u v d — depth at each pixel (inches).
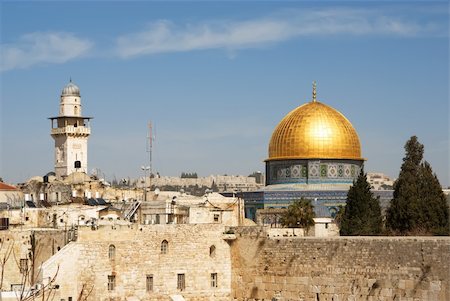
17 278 5324.8
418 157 5915.4
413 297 4630.9
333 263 4985.2
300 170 7687.0
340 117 7829.7
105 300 5147.6
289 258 5182.1
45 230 5378.9
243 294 5388.8
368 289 4820.4
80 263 5083.7
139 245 5270.7
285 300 5187.0
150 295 5280.5
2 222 5925.2
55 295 4382.4
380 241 4800.7
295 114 7839.6
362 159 7795.3
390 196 7721.5
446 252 4532.5
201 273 5398.6
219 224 5462.6
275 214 7377.0
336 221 6850.4
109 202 7027.6
